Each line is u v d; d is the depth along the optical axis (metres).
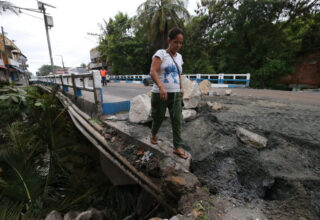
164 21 12.70
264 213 1.37
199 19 18.42
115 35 23.86
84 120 3.91
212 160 2.06
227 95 6.40
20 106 5.22
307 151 1.96
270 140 2.28
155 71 1.75
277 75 15.38
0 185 3.06
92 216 2.82
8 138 4.82
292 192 1.51
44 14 10.68
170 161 1.97
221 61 18.19
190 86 3.78
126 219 2.94
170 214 1.70
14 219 2.90
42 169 4.54
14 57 33.84
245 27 14.92
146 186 2.04
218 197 1.60
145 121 3.16
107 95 6.82
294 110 3.72
